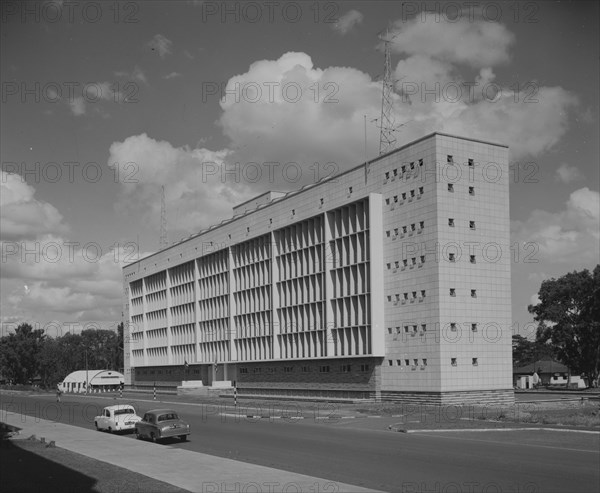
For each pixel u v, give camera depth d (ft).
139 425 108.68
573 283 299.58
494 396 176.65
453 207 176.35
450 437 100.63
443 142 176.65
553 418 122.21
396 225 188.03
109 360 574.15
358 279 198.39
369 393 192.44
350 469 72.02
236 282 277.23
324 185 217.97
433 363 172.04
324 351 211.20
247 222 266.77
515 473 66.74
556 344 306.96
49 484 65.26
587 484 60.59
